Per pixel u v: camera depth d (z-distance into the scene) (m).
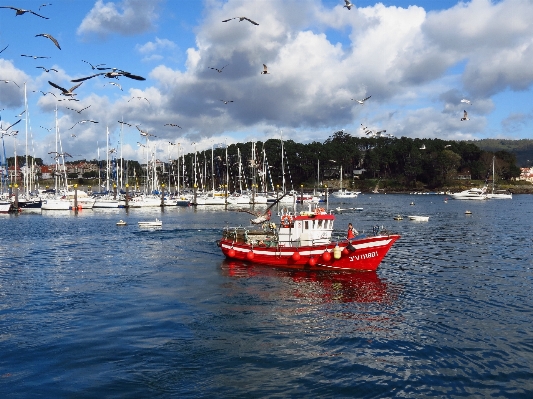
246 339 22.33
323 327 24.03
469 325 24.39
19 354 20.56
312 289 31.81
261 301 28.81
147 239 57.78
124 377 18.41
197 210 114.19
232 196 136.88
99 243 54.34
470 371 18.97
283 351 20.91
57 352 20.75
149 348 21.19
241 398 16.89
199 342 21.91
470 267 39.78
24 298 29.70
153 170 158.75
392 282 33.97
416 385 17.81
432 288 32.22
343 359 20.09
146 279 34.97
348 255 36.59
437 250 49.56
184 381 18.12
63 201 107.19
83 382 18.03
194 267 39.53
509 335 22.92
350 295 30.33
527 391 17.38
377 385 17.81
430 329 23.78
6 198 113.94
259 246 39.78
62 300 29.12
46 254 46.69
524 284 33.47
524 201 156.50
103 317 25.61
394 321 25.02
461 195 169.12
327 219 39.59
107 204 116.50
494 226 75.19
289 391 17.39
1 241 56.12
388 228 72.50
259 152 186.50
